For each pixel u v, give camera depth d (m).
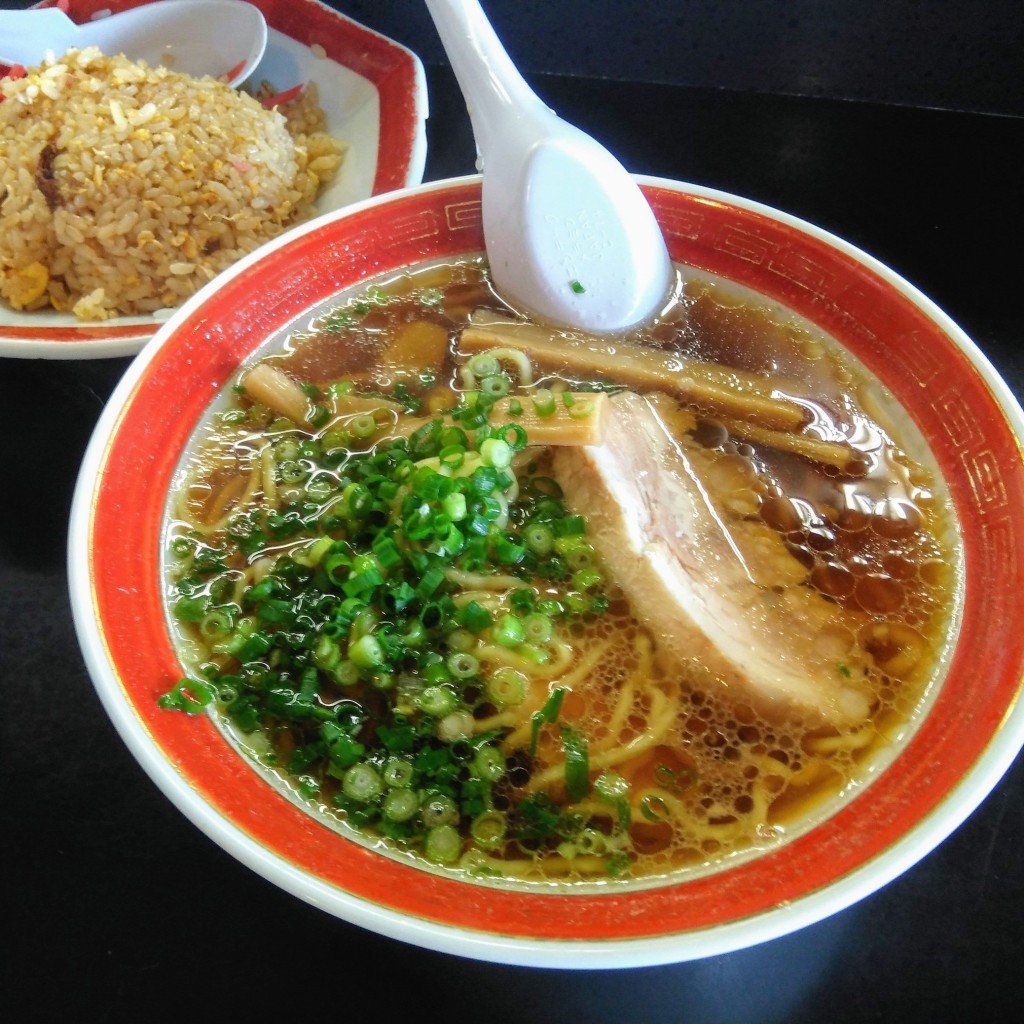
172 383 0.24
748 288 0.28
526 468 0.25
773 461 0.25
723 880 0.19
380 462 0.24
